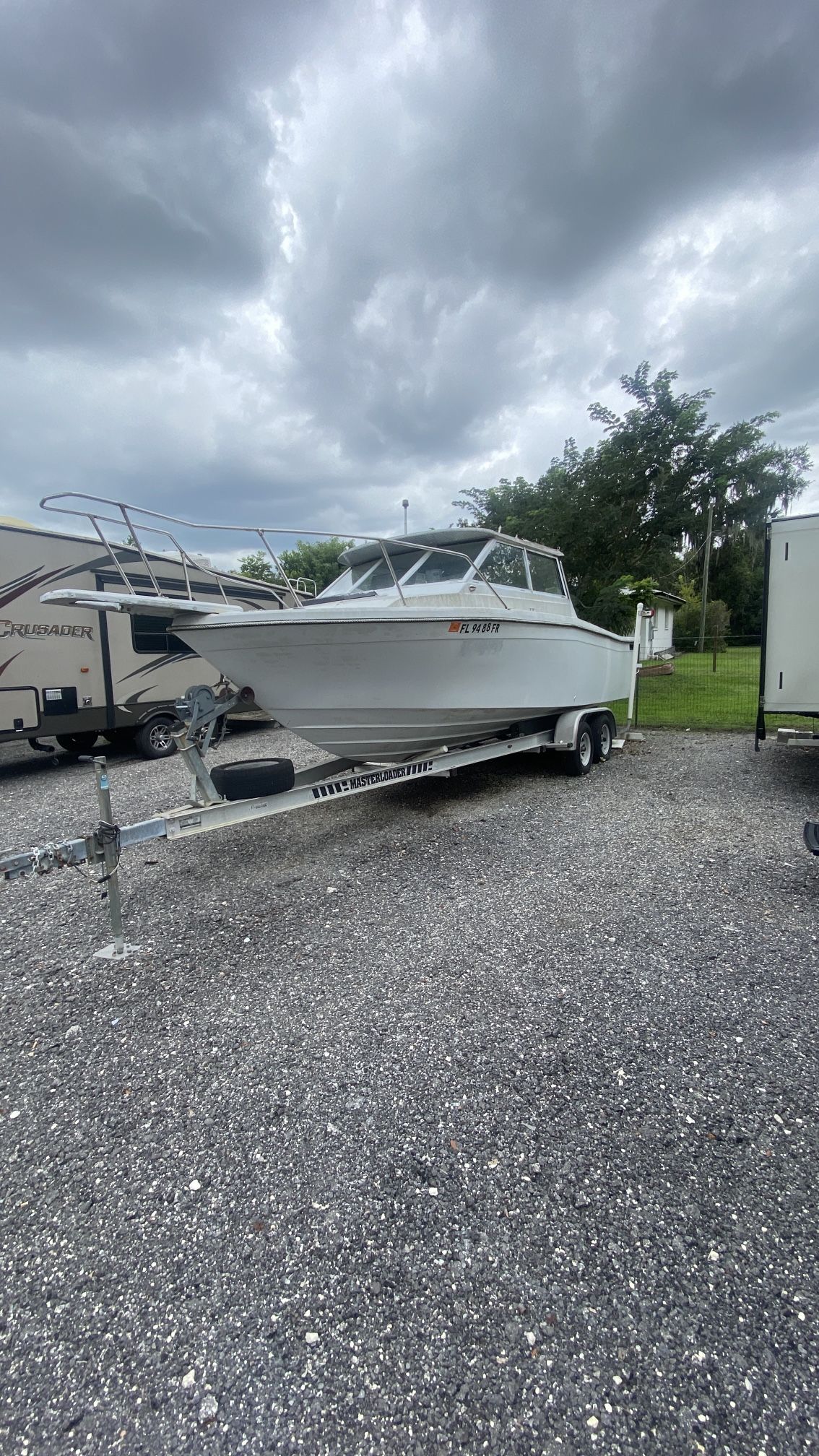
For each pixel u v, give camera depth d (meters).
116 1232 1.65
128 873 4.20
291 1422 1.23
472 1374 1.31
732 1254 1.54
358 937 3.18
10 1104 2.11
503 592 5.41
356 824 5.11
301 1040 2.40
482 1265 1.54
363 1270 1.53
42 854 2.77
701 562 32.09
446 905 3.51
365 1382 1.30
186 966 2.97
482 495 18.09
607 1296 1.46
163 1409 1.26
